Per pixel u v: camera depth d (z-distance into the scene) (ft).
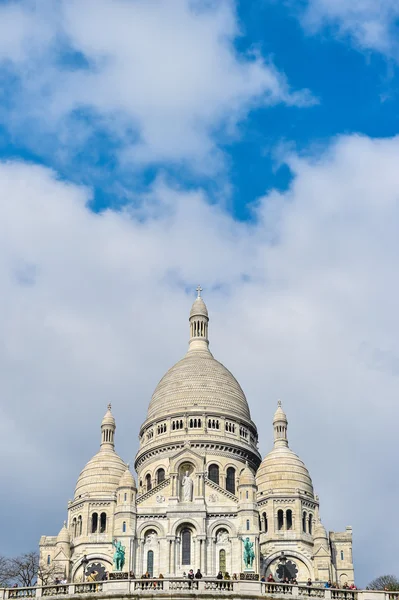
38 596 315.37
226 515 547.49
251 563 471.21
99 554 576.20
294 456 613.52
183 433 644.69
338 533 601.21
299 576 563.48
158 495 566.77
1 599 317.22
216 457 634.02
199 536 540.93
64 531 588.09
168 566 533.55
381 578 580.30
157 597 313.32
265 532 581.94
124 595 313.32
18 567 499.10
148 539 546.67
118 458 629.51
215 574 530.27
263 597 314.96
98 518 591.78
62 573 551.59
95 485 604.90
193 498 560.61
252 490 549.95
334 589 321.11
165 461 633.20
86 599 313.32
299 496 586.86
